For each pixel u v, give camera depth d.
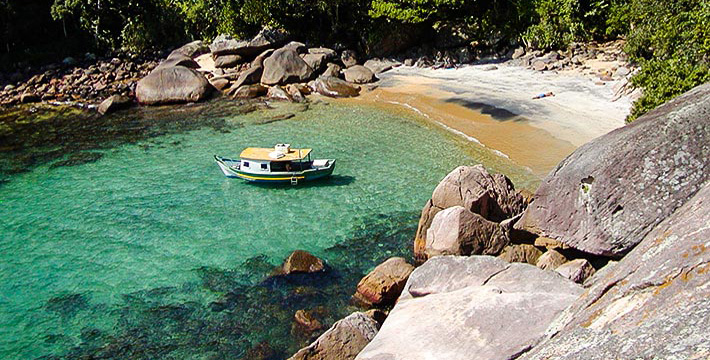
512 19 42.75
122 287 17.89
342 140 30.03
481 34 43.38
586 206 12.88
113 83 42.47
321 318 16.05
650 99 21.33
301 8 45.66
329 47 46.47
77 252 19.98
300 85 39.59
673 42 24.55
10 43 46.66
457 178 19.39
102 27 49.00
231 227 21.38
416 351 9.66
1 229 21.70
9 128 34.00
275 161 24.39
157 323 16.14
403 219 21.64
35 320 16.44
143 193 24.55
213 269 18.69
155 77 38.28
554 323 8.63
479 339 9.45
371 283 16.66
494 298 10.39
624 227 12.37
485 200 19.14
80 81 42.44
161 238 20.72
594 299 7.99
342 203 23.02
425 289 12.43
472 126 30.44
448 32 44.84
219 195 24.11
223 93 39.94
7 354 15.09
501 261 12.55
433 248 17.88
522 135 28.48
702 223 7.44
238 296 17.22
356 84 40.34
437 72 41.81
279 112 35.44
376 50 45.59
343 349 12.77
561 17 40.56
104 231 21.38
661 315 5.92
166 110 36.78
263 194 24.08
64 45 48.41
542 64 38.94
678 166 11.83
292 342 15.17
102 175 26.70
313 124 32.91
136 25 49.38
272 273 18.28
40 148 30.53
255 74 40.81
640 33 32.25
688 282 6.34
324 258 19.16
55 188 25.38
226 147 29.83
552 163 25.16
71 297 17.47
